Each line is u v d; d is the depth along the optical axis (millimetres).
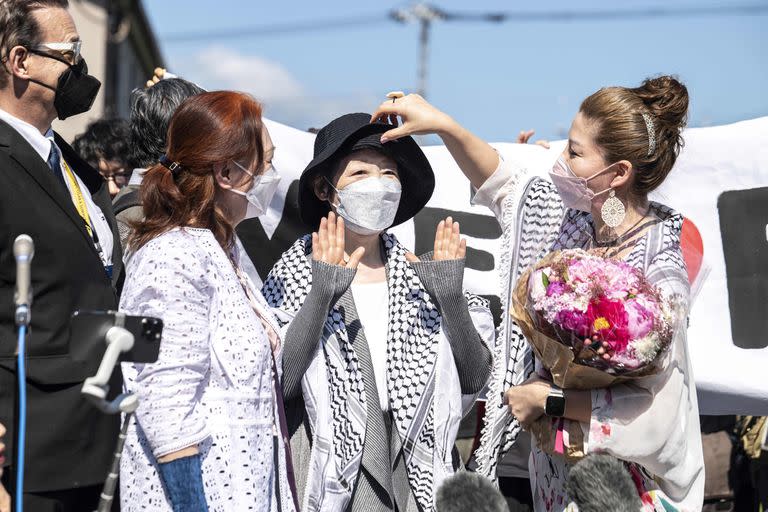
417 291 3236
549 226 3258
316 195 3350
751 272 4090
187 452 2512
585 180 2936
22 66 2803
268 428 2729
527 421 2898
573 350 2721
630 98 2912
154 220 2738
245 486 2607
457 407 3146
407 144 3328
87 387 2168
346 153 3246
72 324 2285
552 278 2734
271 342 2879
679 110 2924
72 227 2754
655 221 2975
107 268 3031
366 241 3334
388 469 3055
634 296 2674
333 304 3088
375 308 3258
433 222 4410
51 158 2916
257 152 2828
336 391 3082
